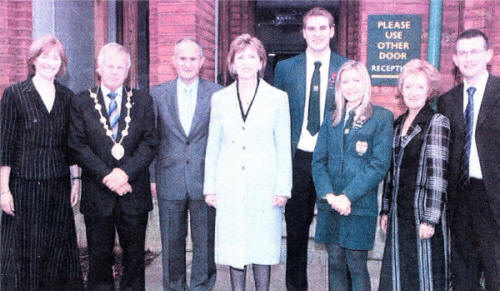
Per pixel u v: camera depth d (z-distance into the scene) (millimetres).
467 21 3355
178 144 2697
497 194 2172
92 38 5152
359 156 2293
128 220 2531
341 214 2314
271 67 6445
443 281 2166
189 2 3939
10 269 2455
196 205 2748
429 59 3557
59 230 2537
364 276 2346
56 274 2555
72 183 2682
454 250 2338
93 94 2490
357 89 2281
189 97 2717
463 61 2258
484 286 2529
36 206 2432
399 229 2232
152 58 4820
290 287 2869
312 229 3707
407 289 2205
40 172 2418
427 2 3602
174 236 2752
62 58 2439
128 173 2428
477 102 2260
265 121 2406
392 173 2359
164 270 2791
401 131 2271
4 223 2453
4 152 2355
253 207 2432
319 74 2699
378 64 3678
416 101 2186
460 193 2277
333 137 2369
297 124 2752
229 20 6207
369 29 3674
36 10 4145
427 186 2131
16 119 2365
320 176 2395
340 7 5812
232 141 2441
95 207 2484
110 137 2461
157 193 2781
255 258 2447
